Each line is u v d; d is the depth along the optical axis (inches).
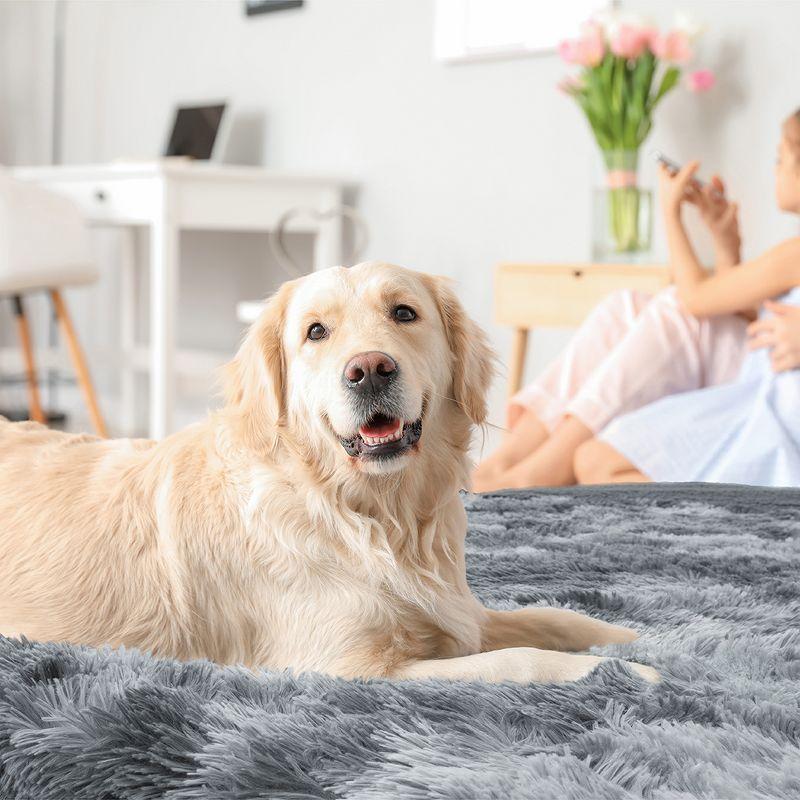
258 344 56.9
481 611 56.5
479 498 86.0
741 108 137.9
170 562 53.1
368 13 180.1
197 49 207.5
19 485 57.9
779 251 111.3
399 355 52.9
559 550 71.3
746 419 106.7
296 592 51.6
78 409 230.1
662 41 130.5
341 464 52.9
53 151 233.6
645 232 134.6
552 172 158.1
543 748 39.0
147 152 216.5
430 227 174.6
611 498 85.0
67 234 162.1
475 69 166.4
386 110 179.2
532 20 156.6
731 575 65.3
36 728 40.8
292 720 40.9
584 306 132.1
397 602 51.8
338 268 57.2
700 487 88.3
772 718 41.8
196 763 38.4
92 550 54.3
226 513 53.0
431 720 41.8
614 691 44.3
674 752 38.5
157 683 44.3
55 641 52.8
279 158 196.1
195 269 211.2
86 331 228.8
